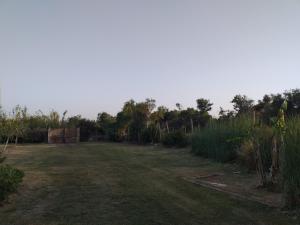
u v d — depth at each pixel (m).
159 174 12.95
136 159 18.84
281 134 8.66
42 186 10.63
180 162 17.06
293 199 7.46
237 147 15.04
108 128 47.03
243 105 30.16
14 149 28.64
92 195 9.25
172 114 43.22
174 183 10.94
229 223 6.62
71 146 33.50
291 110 24.47
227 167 14.48
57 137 43.91
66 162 17.78
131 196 9.05
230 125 17.00
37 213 7.48
